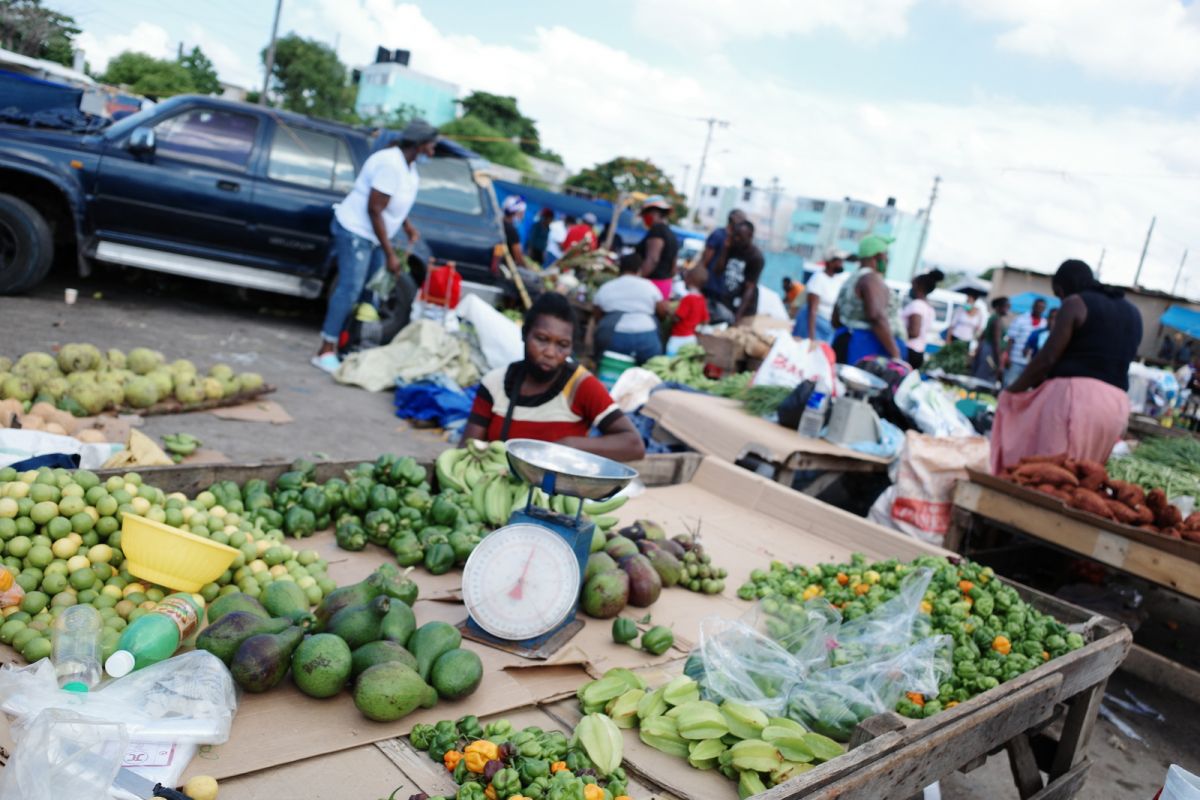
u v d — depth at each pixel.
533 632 2.55
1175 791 2.01
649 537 3.53
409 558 3.04
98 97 11.57
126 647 2.00
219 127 8.70
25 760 1.55
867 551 4.21
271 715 2.05
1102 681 3.17
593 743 2.08
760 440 5.66
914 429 6.46
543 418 3.81
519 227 21.89
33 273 8.12
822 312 9.66
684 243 26.95
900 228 74.44
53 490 2.42
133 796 1.63
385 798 1.86
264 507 3.13
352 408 6.97
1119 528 4.45
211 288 11.10
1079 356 5.41
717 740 2.24
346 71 54.72
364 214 7.66
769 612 2.85
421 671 2.25
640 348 8.66
